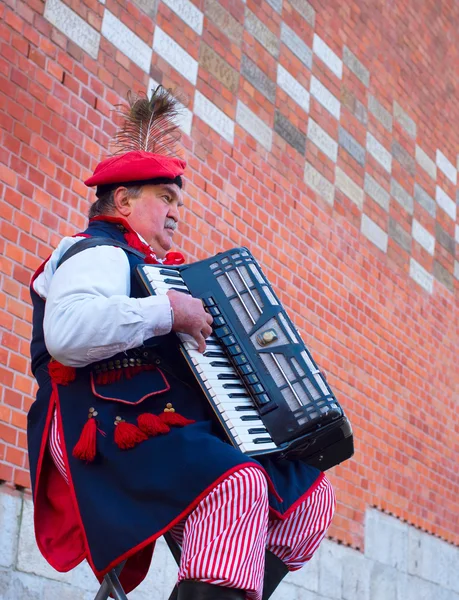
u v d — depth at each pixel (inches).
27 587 216.8
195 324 111.4
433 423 394.9
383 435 360.2
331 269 352.2
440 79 456.1
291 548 118.8
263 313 116.6
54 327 108.1
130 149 139.6
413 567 358.0
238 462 103.3
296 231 337.4
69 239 121.5
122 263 116.0
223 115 314.5
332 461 120.6
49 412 115.2
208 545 100.7
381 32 416.5
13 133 237.9
